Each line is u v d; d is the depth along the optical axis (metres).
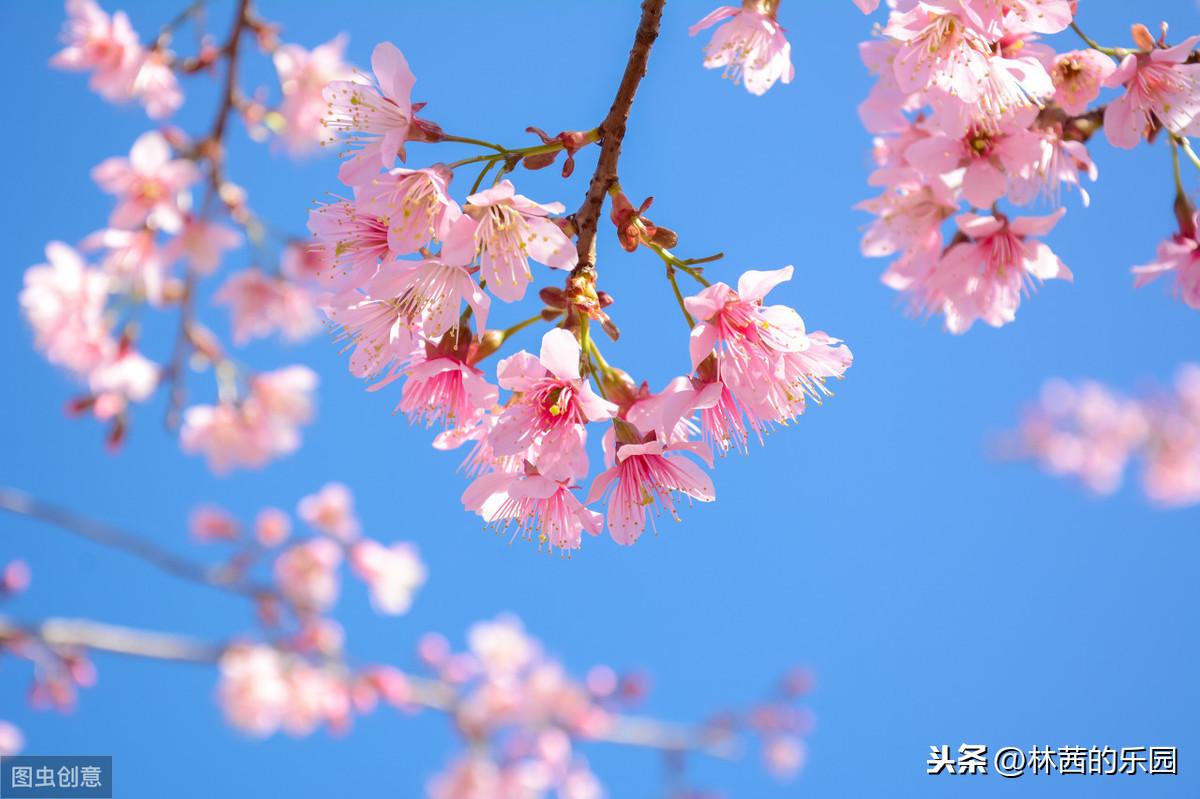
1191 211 0.83
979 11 0.81
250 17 0.92
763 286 0.80
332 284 0.81
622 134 0.81
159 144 0.91
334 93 0.81
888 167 0.82
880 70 0.82
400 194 0.80
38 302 0.94
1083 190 0.81
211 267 0.91
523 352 0.79
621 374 0.80
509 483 0.80
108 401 0.94
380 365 0.81
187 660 0.89
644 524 0.81
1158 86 0.82
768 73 0.84
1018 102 0.81
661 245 0.80
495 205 0.79
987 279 0.82
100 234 0.91
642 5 0.81
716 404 0.81
